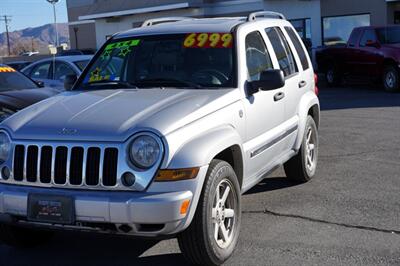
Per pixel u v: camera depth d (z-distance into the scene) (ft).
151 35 19.27
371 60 56.49
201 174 13.76
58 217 13.83
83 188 13.85
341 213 19.34
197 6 90.12
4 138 14.97
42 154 14.30
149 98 15.88
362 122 37.35
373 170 24.94
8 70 31.27
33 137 14.48
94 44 113.60
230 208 15.64
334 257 15.65
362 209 19.67
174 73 17.94
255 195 21.88
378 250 16.05
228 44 17.95
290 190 22.40
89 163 13.80
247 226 18.37
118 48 19.48
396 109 42.39
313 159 23.80
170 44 18.67
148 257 16.22
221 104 15.84
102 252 16.80
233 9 89.25
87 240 17.84
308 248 16.35
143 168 13.50
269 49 19.94
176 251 16.58
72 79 19.83
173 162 13.46
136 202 13.15
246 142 16.98
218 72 17.46
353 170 25.09
